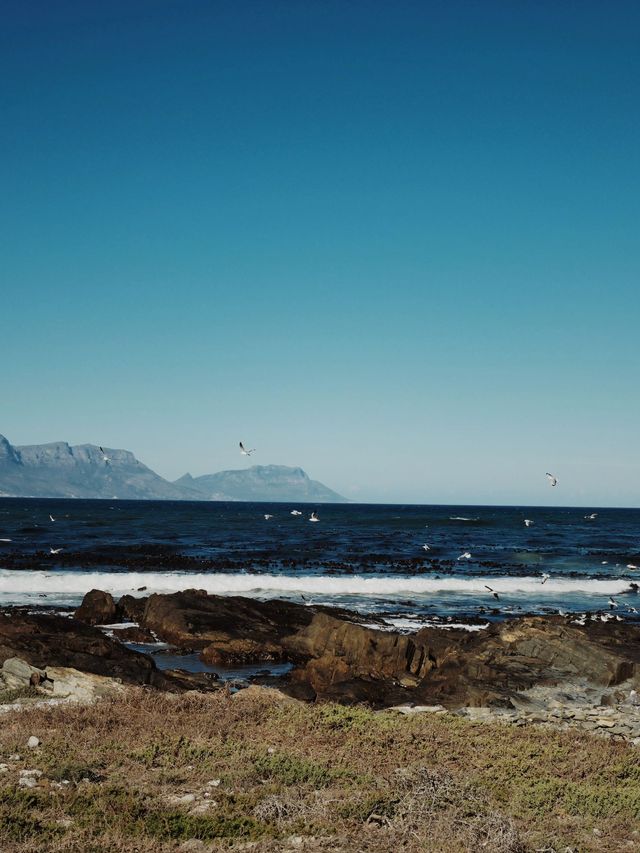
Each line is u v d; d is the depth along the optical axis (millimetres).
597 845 10883
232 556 65750
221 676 26578
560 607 44906
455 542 89188
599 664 25109
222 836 10617
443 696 23031
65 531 90812
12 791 11375
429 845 10391
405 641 27016
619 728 18484
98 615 35531
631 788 13258
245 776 12750
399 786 12695
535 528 123438
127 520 123750
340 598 46031
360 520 143375
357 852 10164
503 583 52469
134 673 23766
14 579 46031
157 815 10945
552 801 12594
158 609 34125
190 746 14359
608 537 103438
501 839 10562
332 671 25984
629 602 47875
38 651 24516
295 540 85625
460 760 14453
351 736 15719
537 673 25000
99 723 15688
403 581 50656
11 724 15523
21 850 9539
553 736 16719
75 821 10688
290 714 17297
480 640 29047
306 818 11297
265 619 34719
